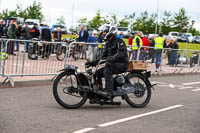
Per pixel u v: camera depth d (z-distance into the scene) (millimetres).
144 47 13648
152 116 6645
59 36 19219
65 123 5730
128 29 53625
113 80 7246
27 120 5816
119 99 8492
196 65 16734
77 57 11500
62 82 6953
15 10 53375
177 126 5895
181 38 56250
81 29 17172
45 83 10367
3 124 5469
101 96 7027
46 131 5172
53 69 11016
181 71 15773
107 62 7023
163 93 9750
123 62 7195
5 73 9750
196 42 56375
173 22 62656
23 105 7098
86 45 11625
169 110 7320
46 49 10727
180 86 11492
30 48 10312
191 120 6418
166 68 14852
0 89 8977
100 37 16062
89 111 6840
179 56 15484
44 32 18078
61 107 7070
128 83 7402
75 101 7234
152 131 5473
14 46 9945
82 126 5582
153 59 14148
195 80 13625
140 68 7473
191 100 8727
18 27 18188
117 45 7098
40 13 53844
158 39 18250
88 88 6922
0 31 18828
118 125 5766
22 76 10469
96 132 5234
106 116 6449
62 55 11219
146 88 7633
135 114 6766
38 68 10570
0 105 6973
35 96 8227
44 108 6883
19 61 10086
